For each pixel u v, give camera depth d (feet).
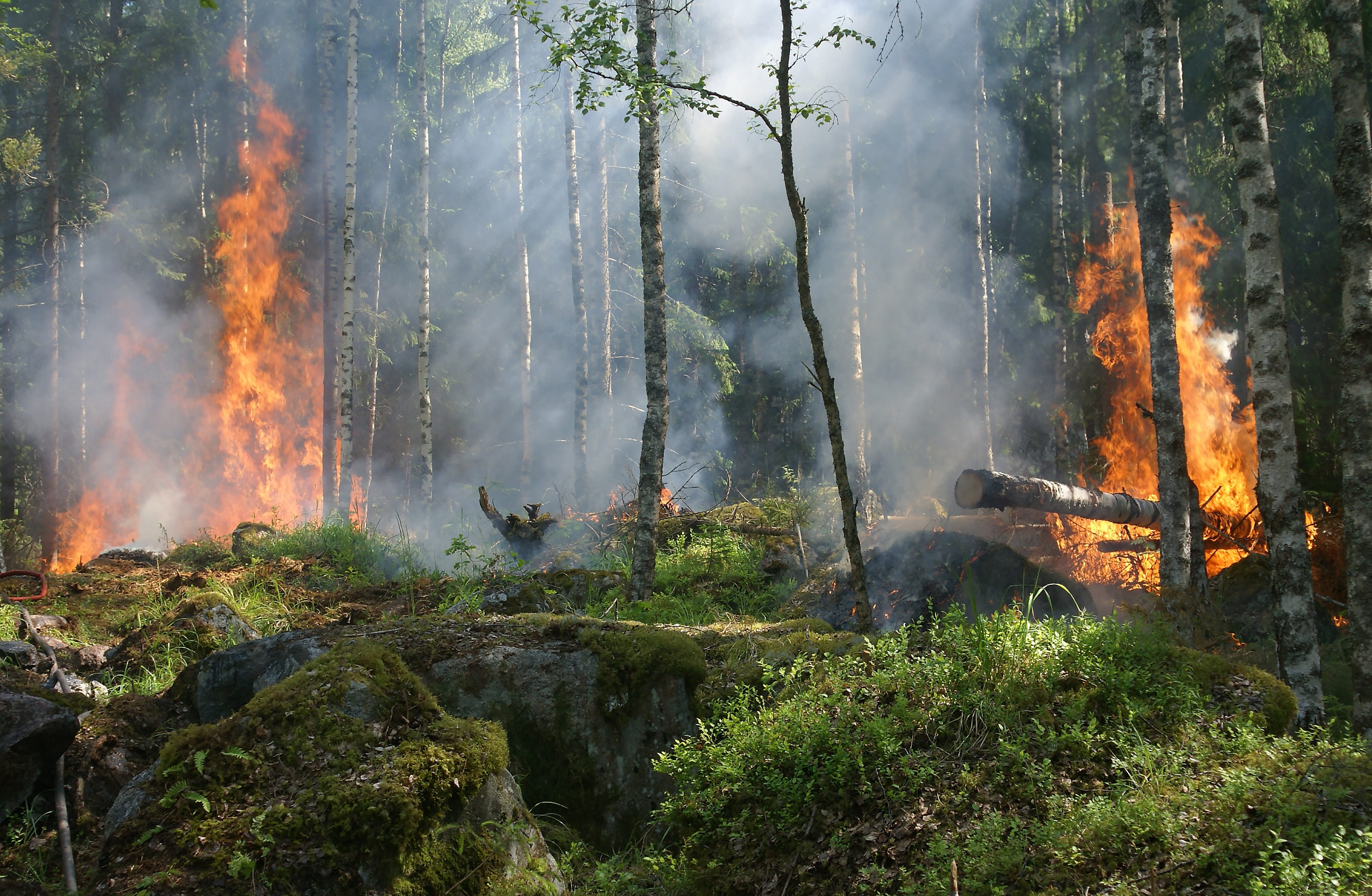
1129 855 12.30
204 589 31.19
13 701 15.30
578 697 17.88
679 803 16.28
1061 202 65.92
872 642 18.44
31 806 15.10
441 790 13.28
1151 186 28.32
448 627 19.19
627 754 17.71
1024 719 15.42
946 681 16.29
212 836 12.28
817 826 14.74
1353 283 20.70
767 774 15.61
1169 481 27.40
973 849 12.90
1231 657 24.25
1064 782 14.12
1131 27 30.17
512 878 13.61
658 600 30.04
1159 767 14.03
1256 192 23.07
